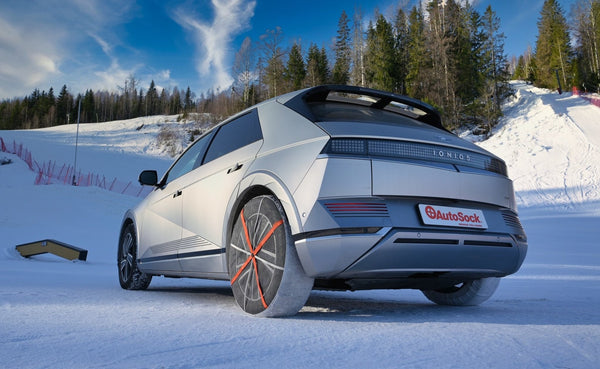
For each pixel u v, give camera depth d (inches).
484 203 81.4
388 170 71.8
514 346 48.8
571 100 1884.8
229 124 110.8
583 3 2751.0
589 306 94.7
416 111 102.1
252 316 72.9
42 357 42.7
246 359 42.5
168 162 1897.1
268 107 95.0
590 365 40.8
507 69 2313.0
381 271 69.2
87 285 144.6
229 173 92.7
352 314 77.4
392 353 45.3
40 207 663.1
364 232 66.8
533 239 478.6
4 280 147.9
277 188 74.1
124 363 40.5
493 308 91.4
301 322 65.4
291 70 2733.8
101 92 4682.6
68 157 1632.6
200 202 102.7
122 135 2672.2
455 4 2495.1
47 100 4333.2
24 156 1448.1
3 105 4534.9
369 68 2488.9
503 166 89.7
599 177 1005.2
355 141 72.2
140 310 79.0
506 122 1930.4
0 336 53.1
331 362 41.6
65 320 66.1
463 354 44.9
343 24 2881.4
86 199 749.3
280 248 71.0
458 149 82.5
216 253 92.2
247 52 2485.2
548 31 2898.6
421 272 73.5
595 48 2664.9
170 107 4677.7
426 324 64.2
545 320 70.0
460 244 74.3
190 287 156.0
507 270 84.0
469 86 2187.5
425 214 72.1
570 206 858.1
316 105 87.6
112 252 391.5
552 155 1203.9
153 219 130.0
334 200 68.0
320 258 66.9
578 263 266.1
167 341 50.6
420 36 2400.3
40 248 308.2
